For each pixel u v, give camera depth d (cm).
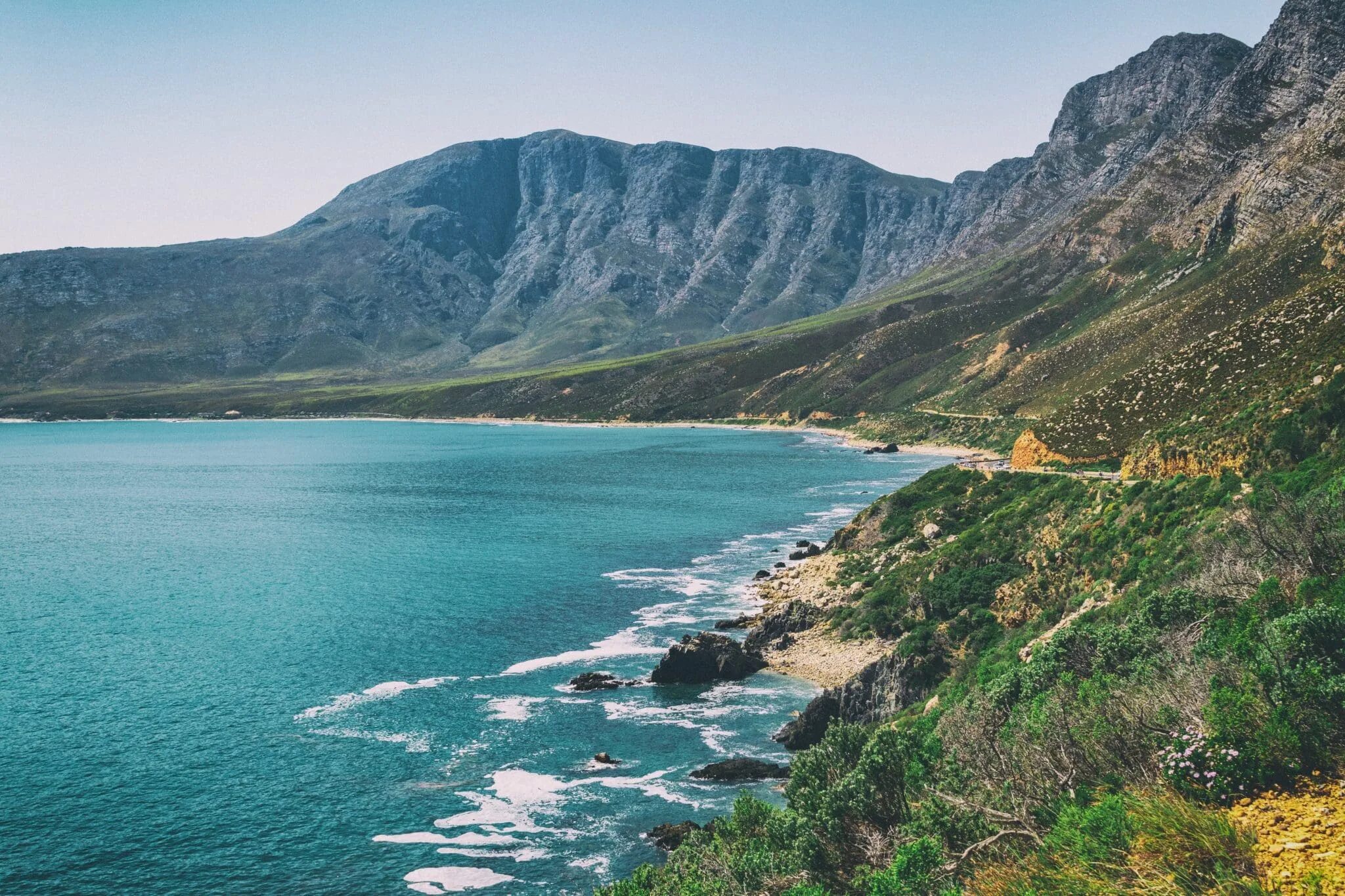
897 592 6400
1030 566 5703
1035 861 1274
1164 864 1080
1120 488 5884
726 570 9062
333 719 5247
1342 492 2805
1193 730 1428
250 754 4775
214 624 7425
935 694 4581
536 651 6525
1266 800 1234
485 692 5688
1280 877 1017
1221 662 1712
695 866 2817
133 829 4019
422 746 4859
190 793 4347
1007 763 1841
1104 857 1140
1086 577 5003
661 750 4775
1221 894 995
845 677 5722
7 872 3681
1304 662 1492
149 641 6912
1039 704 2275
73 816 4134
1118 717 1667
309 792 4350
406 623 7338
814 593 7312
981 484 8338
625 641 6706
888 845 2022
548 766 4600
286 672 6134
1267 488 3947
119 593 8675
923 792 2091
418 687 5800
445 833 3956
